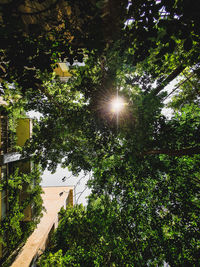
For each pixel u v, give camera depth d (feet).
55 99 27.96
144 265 21.33
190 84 30.73
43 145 27.02
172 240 20.89
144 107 18.10
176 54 18.10
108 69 21.18
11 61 9.62
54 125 25.21
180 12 8.72
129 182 25.43
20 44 9.46
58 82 27.55
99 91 21.83
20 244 36.42
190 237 20.15
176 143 20.84
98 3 9.56
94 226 24.29
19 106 28.02
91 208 26.53
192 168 23.57
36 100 27.25
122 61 18.69
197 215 20.83
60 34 12.52
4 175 31.45
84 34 10.93
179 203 22.76
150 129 18.99
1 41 8.91
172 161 22.97
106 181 24.16
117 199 26.45
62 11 12.59
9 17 8.23
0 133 29.45
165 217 22.39
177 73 19.11
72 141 28.14
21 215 33.50
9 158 31.01
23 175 35.27
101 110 22.48
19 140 38.14
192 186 21.97
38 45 11.53
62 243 28.99
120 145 24.41
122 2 10.12
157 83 21.12
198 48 14.69
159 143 19.79
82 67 22.24
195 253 19.31
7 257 32.35
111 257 24.22
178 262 19.69
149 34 9.96
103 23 10.11
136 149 20.26
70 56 11.96
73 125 23.00
